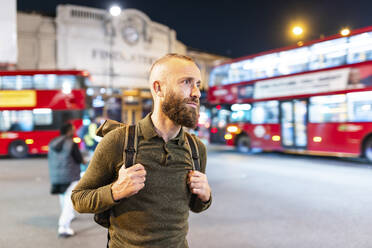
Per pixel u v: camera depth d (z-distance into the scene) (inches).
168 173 57.7
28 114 552.1
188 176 59.8
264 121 530.6
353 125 423.8
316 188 289.3
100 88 669.9
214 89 608.4
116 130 60.7
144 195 55.7
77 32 1208.2
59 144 185.5
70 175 185.5
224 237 171.5
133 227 56.1
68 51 1188.5
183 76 56.9
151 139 58.4
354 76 421.7
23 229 189.8
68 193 181.6
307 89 471.5
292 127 493.4
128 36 1315.2
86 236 177.3
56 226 195.0
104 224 62.1
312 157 535.5
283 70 501.7
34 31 1132.5
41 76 552.7
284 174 367.2
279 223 192.9
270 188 293.0
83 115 552.1
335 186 296.4
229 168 420.5
